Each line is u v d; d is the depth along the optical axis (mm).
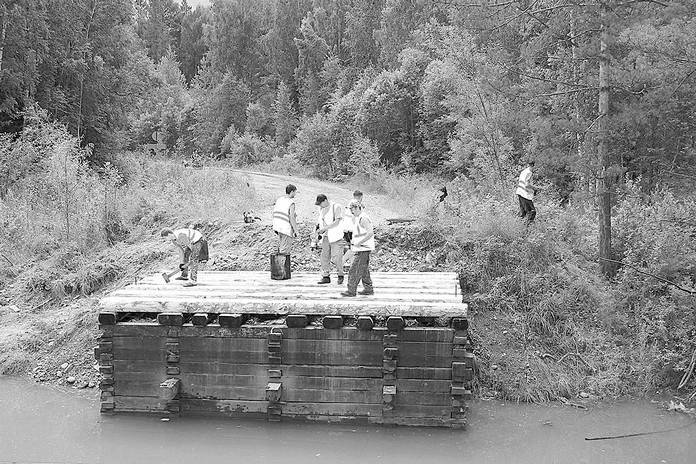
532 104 16438
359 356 10477
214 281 12594
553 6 15750
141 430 10453
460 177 27641
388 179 27828
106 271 16172
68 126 27469
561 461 9648
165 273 12578
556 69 20359
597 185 16219
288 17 72938
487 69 17078
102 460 9516
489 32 16516
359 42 59656
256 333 10578
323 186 30188
